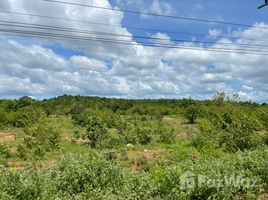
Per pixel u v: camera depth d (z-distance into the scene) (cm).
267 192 1152
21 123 3650
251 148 1986
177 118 5081
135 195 984
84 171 1052
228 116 2516
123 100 6512
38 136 2320
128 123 3145
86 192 1005
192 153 1872
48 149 2170
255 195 1083
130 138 2575
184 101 5522
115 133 2733
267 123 2409
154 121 3969
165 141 2647
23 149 2011
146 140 2622
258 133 2325
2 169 957
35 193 898
